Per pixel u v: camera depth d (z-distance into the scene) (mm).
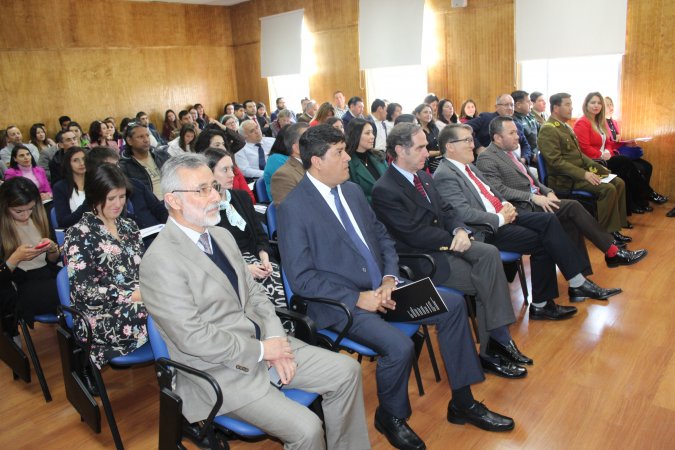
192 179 1685
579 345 2770
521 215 3064
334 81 8914
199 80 10125
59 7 8297
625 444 2023
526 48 6508
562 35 6180
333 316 2090
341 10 8508
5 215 2619
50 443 2240
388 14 7750
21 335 3279
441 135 3055
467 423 2203
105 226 2238
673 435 2055
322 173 2176
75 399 2238
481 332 2604
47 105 8312
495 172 3438
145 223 3320
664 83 5629
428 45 7543
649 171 5262
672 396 2293
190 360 1691
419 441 2043
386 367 1999
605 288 3402
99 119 8898
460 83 7363
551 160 4234
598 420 2172
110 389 2650
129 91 9219
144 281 1667
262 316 1928
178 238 1702
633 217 5031
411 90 8031
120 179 2197
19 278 2617
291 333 2279
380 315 2197
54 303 2477
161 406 1674
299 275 2080
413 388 2500
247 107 8992
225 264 1866
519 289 3533
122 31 9031
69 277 2117
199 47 10039
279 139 3643
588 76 6324
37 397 2596
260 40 9922
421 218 2645
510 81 6879
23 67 8023
